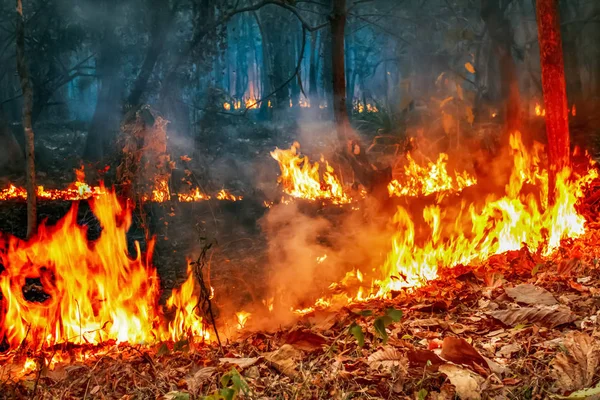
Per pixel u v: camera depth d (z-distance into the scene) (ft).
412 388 12.36
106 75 78.48
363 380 12.69
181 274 32.63
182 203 47.32
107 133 77.36
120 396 13.55
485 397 11.76
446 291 20.06
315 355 14.70
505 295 18.04
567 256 23.86
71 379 14.66
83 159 76.74
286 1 55.01
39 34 85.97
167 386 13.69
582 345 12.66
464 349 13.23
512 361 13.44
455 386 11.91
